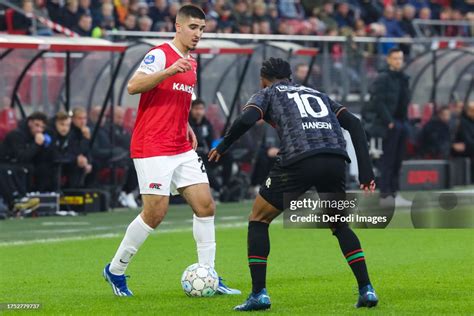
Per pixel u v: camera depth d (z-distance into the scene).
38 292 32.78
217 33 78.94
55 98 66.06
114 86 67.06
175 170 31.94
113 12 78.62
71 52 63.94
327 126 28.64
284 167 28.31
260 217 28.83
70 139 63.84
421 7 104.06
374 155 71.44
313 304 29.75
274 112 28.77
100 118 64.62
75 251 44.16
